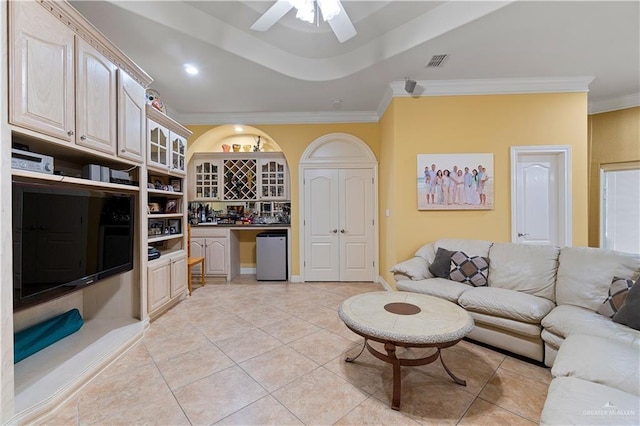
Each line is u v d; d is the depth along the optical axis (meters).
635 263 2.03
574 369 1.33
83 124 1.91
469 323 1.77
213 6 2.45
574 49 2.75
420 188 3.54
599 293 2.06
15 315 2.01
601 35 2.52
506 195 3.50
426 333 1.62
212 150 5.26
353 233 4.55
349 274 4.55
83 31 1.90
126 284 2.68
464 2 2.34
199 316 3.07
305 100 3.98
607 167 4.11
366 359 2.19
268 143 5.34
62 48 1.74
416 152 3.54
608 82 3.51
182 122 4.53
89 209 2.07
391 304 2.10
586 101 3.43
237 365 2.10
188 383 1.88
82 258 2.00
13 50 1.44
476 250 2.99
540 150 3.47
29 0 1.53
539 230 3.58
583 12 2.22
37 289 1.65
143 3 2.19
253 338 2.55
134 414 1.59
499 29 2.42
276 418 1.56
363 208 4.53
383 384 1.87
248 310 3.26
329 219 4.56
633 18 2.28
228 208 5.25
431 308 2.01
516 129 3.48
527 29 2.42
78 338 2.25
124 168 2.62
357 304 2.10
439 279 2.89
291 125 4.54
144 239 2.67
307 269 4.57
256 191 5.02
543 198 3.59
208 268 4.70
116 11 2.14
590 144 4.21
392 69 3.12
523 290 2.50
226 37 2.69
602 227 4.17
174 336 2.58
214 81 3.35
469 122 3.51
